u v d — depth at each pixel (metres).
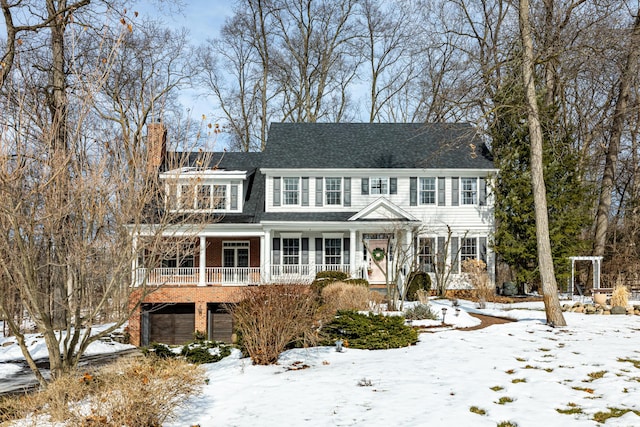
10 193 8.63
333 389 10.28
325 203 30.45
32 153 9.10
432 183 30.69
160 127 11.95
